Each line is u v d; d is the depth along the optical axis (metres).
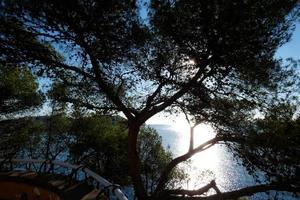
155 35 7.00
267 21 6.03
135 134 7.74
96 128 18.12
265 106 6.92
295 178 6.13
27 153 19.28
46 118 18.17
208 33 5.88
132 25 6.69
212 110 7.97
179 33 6.27
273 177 6.58
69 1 5.93
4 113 15.31
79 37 6.50
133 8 6.58
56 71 7.46
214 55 6.10
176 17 6.17
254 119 7.36
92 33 6.58
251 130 6.78
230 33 5.71
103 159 19.55
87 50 6.75
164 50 7.21
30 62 6.91
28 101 15.22
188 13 6.09
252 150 6.69
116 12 6.52
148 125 20.25
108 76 7.68
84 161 19.67
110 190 6.55
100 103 8.77
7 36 6.35
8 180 8.61
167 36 6.68
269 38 6.45
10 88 13.97
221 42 5.83
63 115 17.55
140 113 7.55
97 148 18.58
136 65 7.50
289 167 6.19
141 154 19.86
